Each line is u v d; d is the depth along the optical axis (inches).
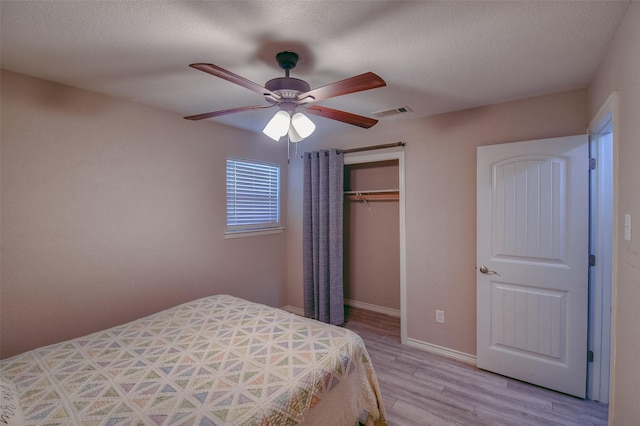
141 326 78.2
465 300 110.7
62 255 86.1
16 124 78.1
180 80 83.1
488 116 104.4
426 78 82.0
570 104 90.7
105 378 55.6
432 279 117.3
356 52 67.9
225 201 130.7
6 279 77.3
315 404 56.3
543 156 92.3
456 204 111.7
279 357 62.9
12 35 60.5
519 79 82.6
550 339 92.3
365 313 163.0
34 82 80.7
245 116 117.6
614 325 60.2
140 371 57.8
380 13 53.9
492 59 71.4
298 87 65.5
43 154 82.4
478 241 103.5
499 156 99.1
